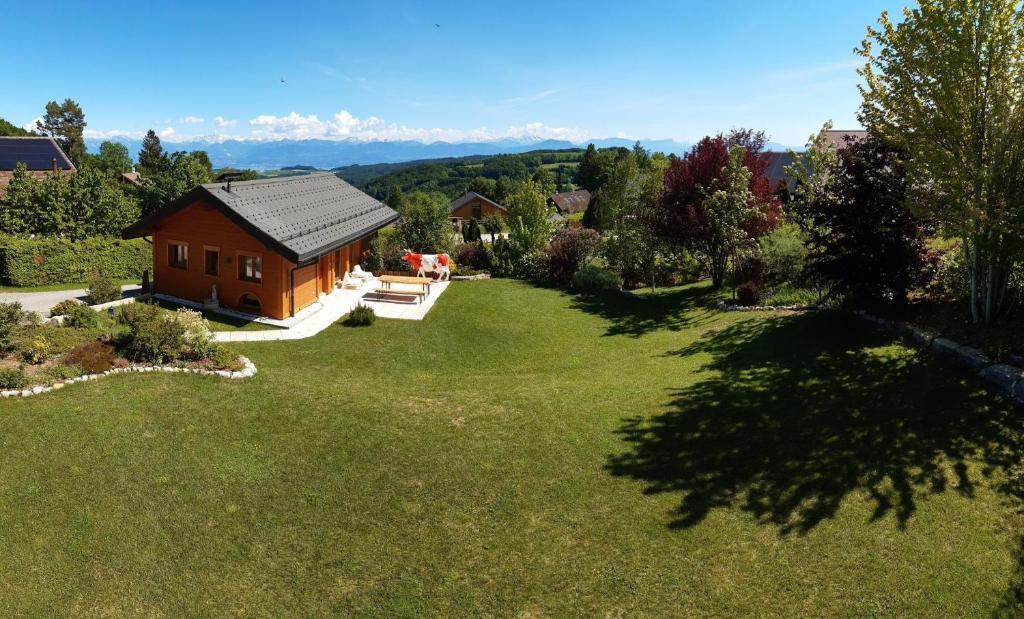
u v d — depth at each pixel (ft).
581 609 20.68
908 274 44.29
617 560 22.65
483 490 27.12
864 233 43.93
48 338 39.45
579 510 25.52
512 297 71.97
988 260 36.27
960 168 34.76
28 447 28.99
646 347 50.55
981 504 23.56
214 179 122.62
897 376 34.40
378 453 30.01
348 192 92.63
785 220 70.64
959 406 29.99
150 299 60.54
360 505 26.27
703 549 22.80
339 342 52.21
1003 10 33.04
